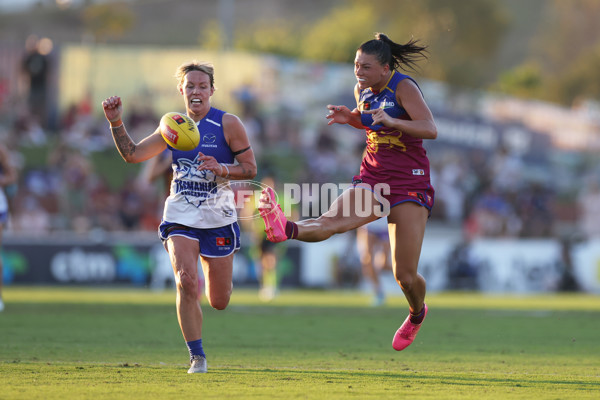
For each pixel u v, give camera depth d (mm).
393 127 21016
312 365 23344
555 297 68812
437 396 17531
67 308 45375
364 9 190000
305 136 110250
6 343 28031
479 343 30547
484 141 112500
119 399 16562
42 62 105688
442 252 75625
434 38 188500
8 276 70312
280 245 62375
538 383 19875
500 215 100688
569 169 113438
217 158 21953
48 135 104188
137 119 108375
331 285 75000
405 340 24359
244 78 111250
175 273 21391
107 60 108062
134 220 90938
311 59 163250
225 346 28312
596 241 77625
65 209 92562
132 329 33844
